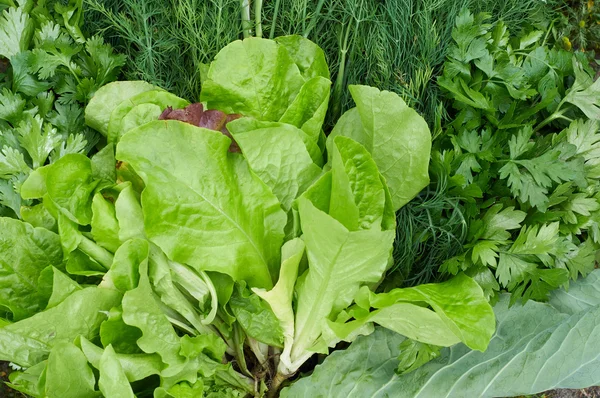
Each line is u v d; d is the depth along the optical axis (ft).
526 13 2.14
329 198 1.74
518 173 1.85
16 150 1.80
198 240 1.72
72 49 1.92
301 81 1.87
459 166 1.88
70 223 1.73
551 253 1.85
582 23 2.20
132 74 2.01
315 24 1.98
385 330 1.90
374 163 1.71
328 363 1.87
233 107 1.87
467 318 1.67
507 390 1.82
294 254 1.69
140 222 1.74
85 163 1.78
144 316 1.69
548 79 1.97
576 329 1.84
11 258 1.73
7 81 1.96
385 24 1.97
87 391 1.68
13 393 2.06
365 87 1.76
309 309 1.79
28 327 1.65
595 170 1.93
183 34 1.96
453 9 1.97
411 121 1.76
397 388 1.84
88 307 1.70
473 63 1.98
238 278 1.77
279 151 1.73
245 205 1.73
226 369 1.86
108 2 2.02
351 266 1.67
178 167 1.67
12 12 1.91
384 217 1.79
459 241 1.89
